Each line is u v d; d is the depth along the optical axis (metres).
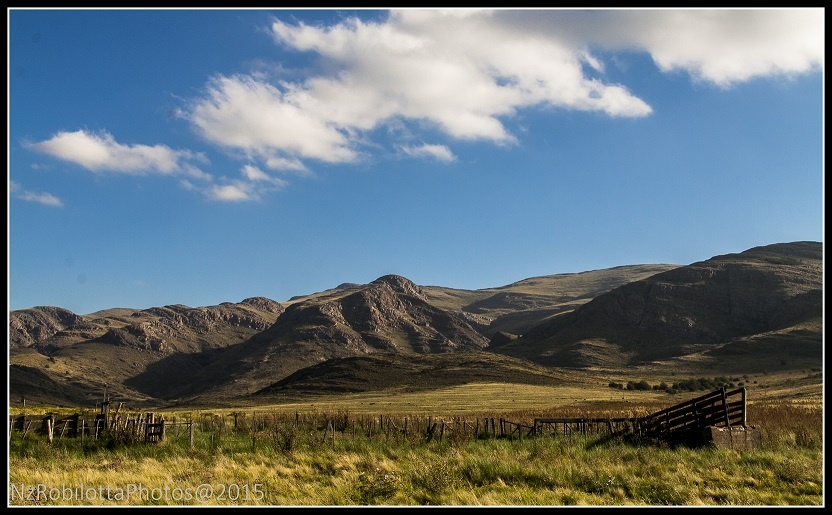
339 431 39.59
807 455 25.31
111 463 24.95
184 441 30.70
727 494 19.44
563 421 37.09
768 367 194.00
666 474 21.86
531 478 21.78
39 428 30.94
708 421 29.95
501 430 38.50
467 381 173.00
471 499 18.58
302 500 18.80
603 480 20.92
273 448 28.77
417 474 21.39
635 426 32.97
